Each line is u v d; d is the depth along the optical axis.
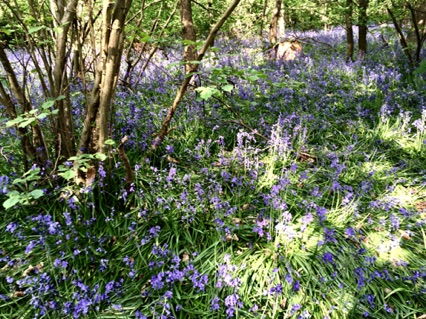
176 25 8.24
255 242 2.94
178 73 6.67
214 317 2.43
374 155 4.29
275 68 7.85
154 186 3.50
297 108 5.23
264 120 4.78
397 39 10.94
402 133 4.66
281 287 2.38
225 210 3.14
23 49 3.58
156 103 5.28
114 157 3.48
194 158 4.02
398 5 8.29
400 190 3.69
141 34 3.60
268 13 11.88
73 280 2.66
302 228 2.73
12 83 3.04
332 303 2.51
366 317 2.42
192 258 2.87
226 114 5.05
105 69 2.84
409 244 2.99
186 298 2.54
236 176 3.71
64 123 3.20
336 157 3.97
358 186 3.64
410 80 6.92
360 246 2.90
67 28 3.02
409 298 2.56
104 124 3.01
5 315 2.43
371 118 5.19
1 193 3.10
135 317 2.41
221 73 3.04
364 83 6.54
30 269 2.72
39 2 3.50
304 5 10.20
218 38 12.11
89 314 2.41
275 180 3.64
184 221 3.14
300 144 4.21
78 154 3.10
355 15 8.62
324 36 13.21
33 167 3.04
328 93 6.26
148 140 4.13
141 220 3.14
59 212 3.14
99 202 3.17
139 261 2.81
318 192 3.57
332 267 2.73
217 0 10.12
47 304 2.39
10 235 3.03
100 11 3.33
